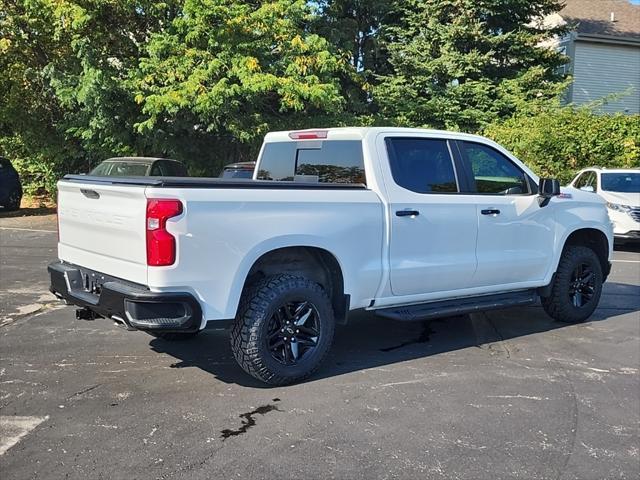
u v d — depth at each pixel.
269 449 3.84
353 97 21.48
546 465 3.70
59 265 5.38
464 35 21.20
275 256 5.07
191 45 15.70
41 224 15.50
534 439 4.05
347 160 5.61
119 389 4.80
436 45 21.95
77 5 15.54
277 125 16.86
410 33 22.00
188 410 4.41
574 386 5.03
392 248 5.43
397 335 6.50
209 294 4.50
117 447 3.83
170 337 6.11
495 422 4.30
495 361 5.66
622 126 17.97
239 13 15.39
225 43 15.26
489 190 6.23
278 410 4.44
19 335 6.22
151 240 4.30
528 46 21.84
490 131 19.52
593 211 7.11
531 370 5.41
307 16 17.55
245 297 4.79
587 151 17.84
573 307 6.97
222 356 5.64
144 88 15.68
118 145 17.20
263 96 16.61
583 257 6.98
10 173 18.02
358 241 5.20
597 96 27.80
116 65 16.84
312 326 5.04
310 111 17.52
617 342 6.33
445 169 5.89
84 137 17.22
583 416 4.43
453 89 21.11
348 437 4.02
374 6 22.12
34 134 19.05
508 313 7.55
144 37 17.52
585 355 5.88
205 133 18.00
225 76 15.41
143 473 3.52
